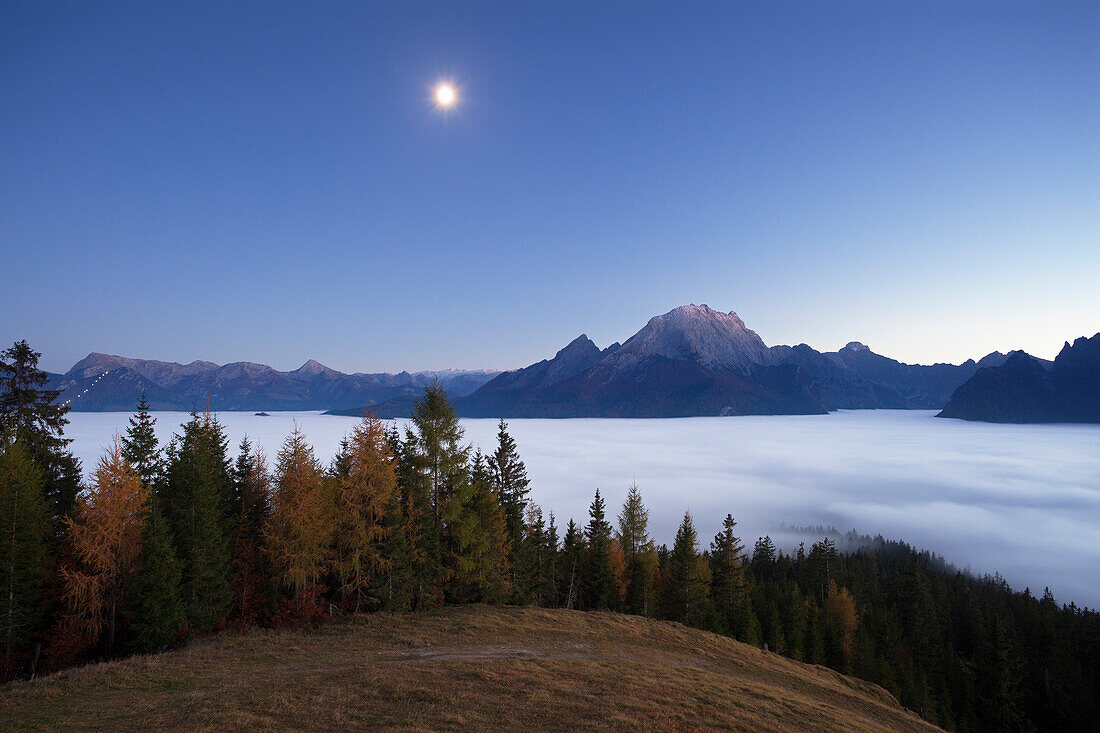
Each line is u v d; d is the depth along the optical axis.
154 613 28.44
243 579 35.28
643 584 58.22
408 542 37.94
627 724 17.84
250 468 41.28
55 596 30.23
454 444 40.94
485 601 42.62
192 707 17.80
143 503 31.06
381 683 20.78
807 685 35.16
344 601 36.22
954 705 68.38
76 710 17.66
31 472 31.66
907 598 96.69
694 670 28.69
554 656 29.19
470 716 17.69
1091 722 66.00
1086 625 86.69
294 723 16.50
